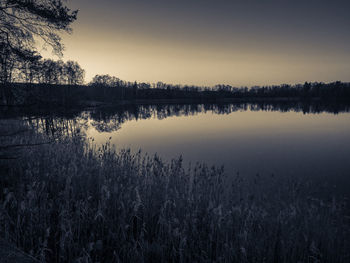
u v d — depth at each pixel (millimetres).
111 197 6055
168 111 63375
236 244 4801
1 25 7109
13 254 3232
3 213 4395
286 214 5543
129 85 124625
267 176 10523
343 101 122750
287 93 153125
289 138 22547
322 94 139000
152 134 24375
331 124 33562
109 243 4680
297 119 41188
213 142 20219
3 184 6238
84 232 4836
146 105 91625
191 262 4500
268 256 4746
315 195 7871
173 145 18703
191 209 5852
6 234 3959
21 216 4750
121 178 7090
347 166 12672
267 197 6840
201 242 4910
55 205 5574
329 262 4859
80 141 11531
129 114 51469
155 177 7121
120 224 4652
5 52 6598
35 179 6383
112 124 32531
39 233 4496
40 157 8438
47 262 3867
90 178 6984
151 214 5723
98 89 93125
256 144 19469
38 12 7305
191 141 20594
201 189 6992
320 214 5840
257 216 5625
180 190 6648
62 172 7121
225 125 33188
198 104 103000
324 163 13406
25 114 6156
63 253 3834
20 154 7938
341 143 19875
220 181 7191
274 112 58594
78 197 6004
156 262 4422
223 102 121562
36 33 7871
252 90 161125
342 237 5148
